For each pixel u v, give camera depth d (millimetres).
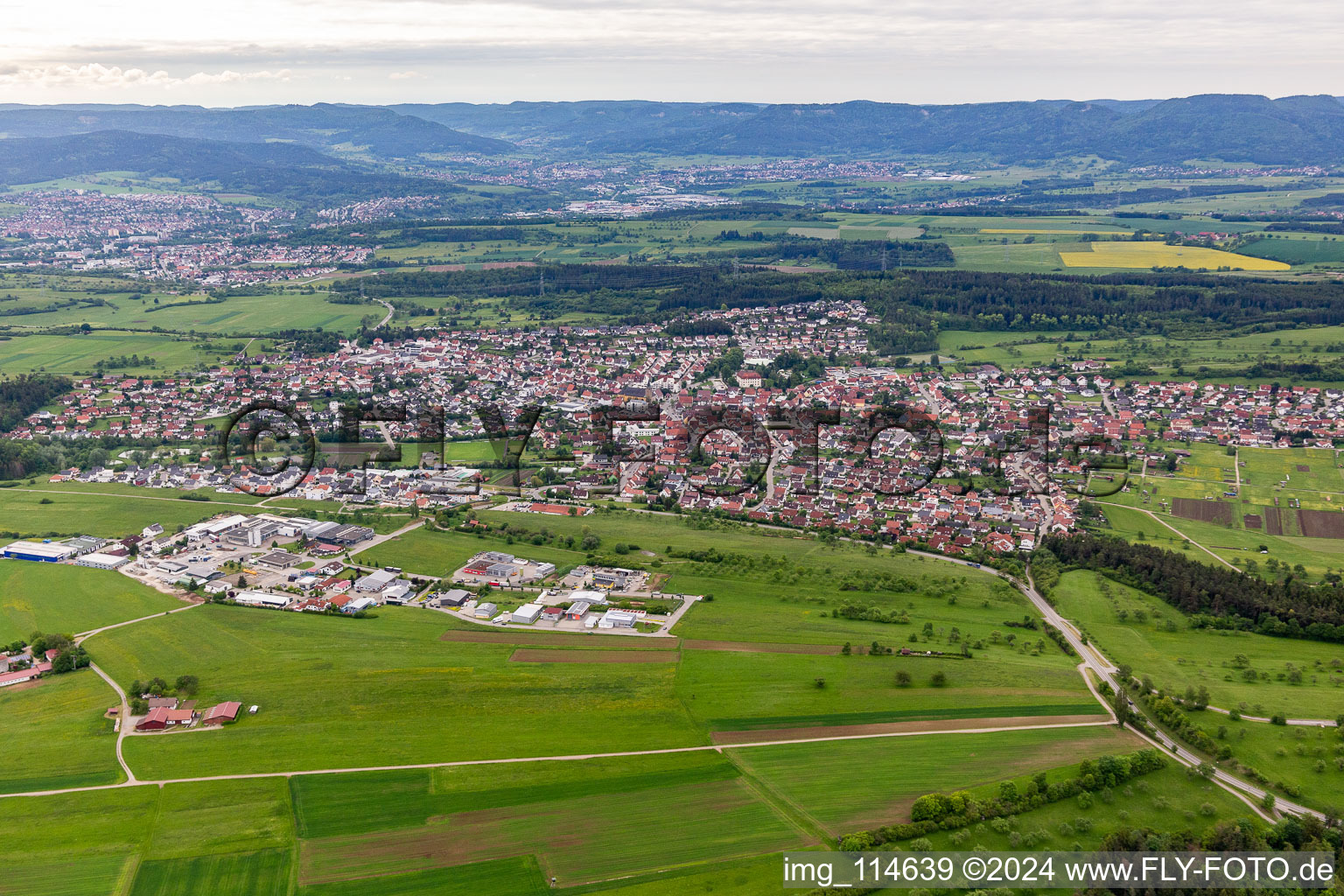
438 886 154000
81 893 154500
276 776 184000
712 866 156750
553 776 183375
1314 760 180750
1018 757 184625
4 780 183750
